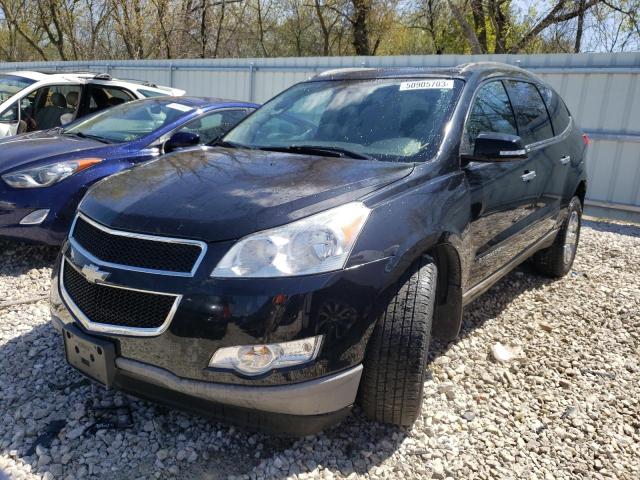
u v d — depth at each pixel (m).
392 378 2.54
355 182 2.69
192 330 2.26
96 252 2.51
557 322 4.26
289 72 12.29
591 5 18.41
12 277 4.56
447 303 3.12
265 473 2.43
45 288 4.36
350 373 2.39
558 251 5.06
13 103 7.14
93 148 4.91
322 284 2.29
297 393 2.27
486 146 3.12
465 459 2.63
